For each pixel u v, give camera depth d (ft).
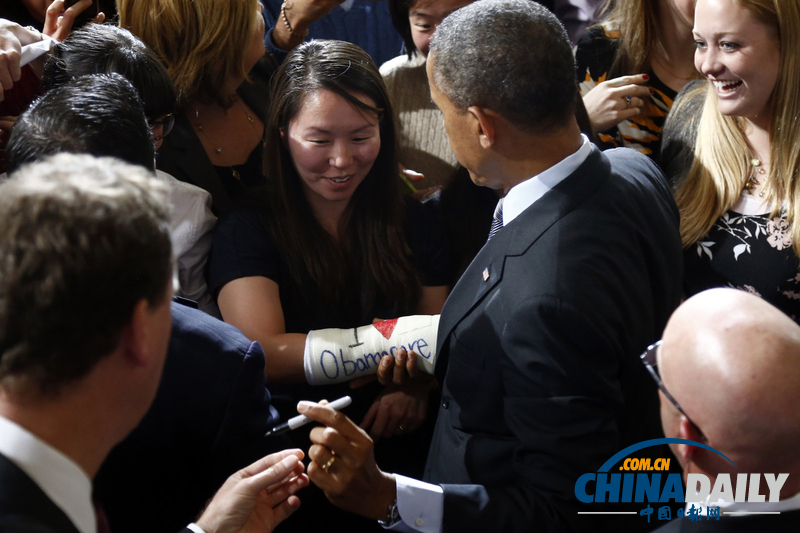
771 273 5.46
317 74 5.17
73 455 2.49
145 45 5.21
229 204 6.14
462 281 4.30
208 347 3.90
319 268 5.61
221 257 5.53
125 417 2.63
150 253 2.46
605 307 3.74
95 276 2.31
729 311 2.97
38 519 2.32
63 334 2.31
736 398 2.78
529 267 3.87
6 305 2.28
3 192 2.39
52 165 2.49
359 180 5.48
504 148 4.00
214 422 3.87
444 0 6.48
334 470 3.92
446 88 3.96
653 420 4.49
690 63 7.07
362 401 5.91
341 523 5.88
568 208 3.95
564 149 4.04
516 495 3.87
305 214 5.66
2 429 2.39
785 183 5.37
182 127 5.96
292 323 5.76
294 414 5.82
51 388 2.37
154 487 3.90
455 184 6.19
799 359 2.80
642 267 4.11
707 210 5.72
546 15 3.88
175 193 5.41
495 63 3.74
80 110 3.73
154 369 2.64
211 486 4.16
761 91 5.24
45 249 2.27
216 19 5.63
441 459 4.56
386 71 7.43
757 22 5.05
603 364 3.76
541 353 3.69
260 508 3.81
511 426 3.95
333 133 5.20
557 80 3.78
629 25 7.09
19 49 5.01
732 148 5.65
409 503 3.95
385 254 5.79
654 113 7.20
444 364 4.50
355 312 5.86
